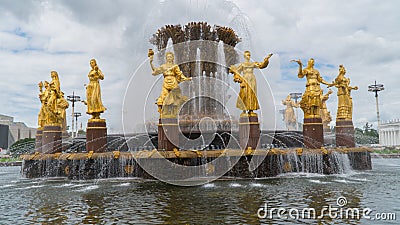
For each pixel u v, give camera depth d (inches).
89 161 592.7
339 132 824.3
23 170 737.0
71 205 375.2
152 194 430.3
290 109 1277.1
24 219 316.8
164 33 708.0
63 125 909.2
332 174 651.5
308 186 489.1
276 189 459.8
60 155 703.1
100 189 482.0
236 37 740.7
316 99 727.7
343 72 838.5
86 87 640.4
